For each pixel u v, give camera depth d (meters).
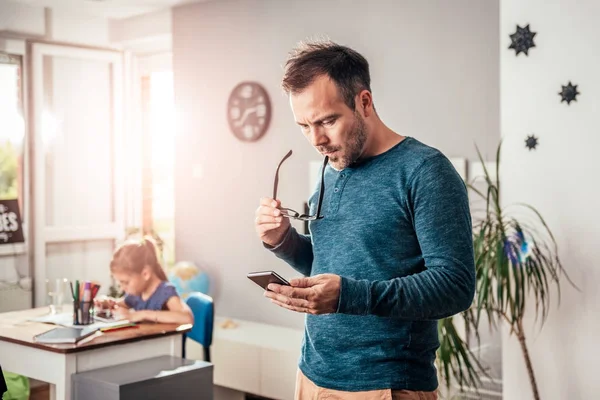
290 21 4.74
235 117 5.03
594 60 2.91
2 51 5.12
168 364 3.04
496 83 3.83
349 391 1.59
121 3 5.23
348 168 1.65
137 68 5.86
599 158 2.91
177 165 5.46
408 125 4.18
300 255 1.84
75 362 2.88
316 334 1.65
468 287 1.49
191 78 5.33
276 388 4.18
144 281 3.42
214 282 5.21
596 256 2.93
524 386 3.11
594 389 2.95
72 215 5.57
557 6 2.99
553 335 3.04
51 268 5.43
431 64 4.07
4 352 3.10
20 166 5.26
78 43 5.52
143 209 5.98
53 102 5.43
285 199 4.79
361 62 1.60
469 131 3.93
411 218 1.57
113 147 5.78
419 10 4.11
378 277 1.57
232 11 5.05
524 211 3.09
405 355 1.57
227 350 4.41
